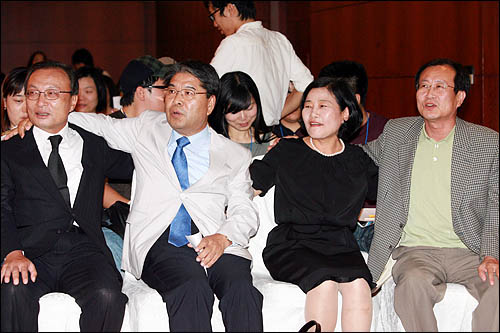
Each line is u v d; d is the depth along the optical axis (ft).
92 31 37.45
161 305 9.79
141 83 12.43
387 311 10.53
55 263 9.98
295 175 10.80
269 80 13.52
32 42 37.14
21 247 9.66
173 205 10.21
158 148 10.37
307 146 11.02
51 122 9.91
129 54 37.68
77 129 10.39
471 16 18.62
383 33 21.50
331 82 10.87
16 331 9.26
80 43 37.40
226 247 10.18
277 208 10.80
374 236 10.83
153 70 12.47
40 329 9.54
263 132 12.43
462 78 10.42
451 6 19.17
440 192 10.55
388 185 10.78
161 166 10.32
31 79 9.95
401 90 20.98
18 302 9.26
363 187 10.80
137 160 10.47
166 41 35.22
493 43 18.21
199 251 9.87
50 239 9.90
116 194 11.90
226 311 9.62
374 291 10.43
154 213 10.18
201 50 29.58
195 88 10.16
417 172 10.69
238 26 13.83
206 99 10.29
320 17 24.09
